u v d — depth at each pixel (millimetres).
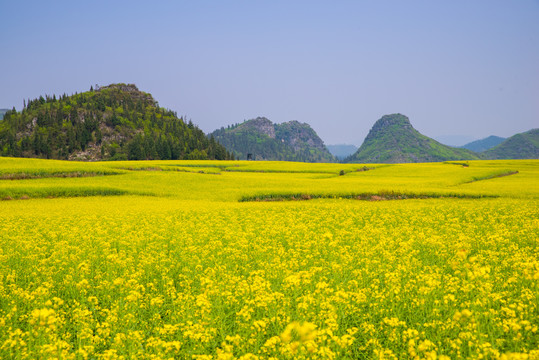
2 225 21953
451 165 97125
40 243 16422
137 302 8594
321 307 7582
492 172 69750
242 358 5438
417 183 54125
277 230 19188
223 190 49219
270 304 7945
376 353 6156
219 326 7402
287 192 43781
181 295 8875
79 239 17266
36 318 6328
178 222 22969
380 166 98125
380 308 8258
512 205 30938
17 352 6086
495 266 11586
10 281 10773
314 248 14797
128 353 6430
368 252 13250
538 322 7359
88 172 60438
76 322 7902
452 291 8828
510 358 5156
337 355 6137
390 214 27016
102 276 11125
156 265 12062
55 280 10836
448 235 17375
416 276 9859
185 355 6559
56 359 5785
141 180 57812
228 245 15398
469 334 6262
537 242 15289
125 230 19578
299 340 5383
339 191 44031
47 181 53219
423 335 6859
